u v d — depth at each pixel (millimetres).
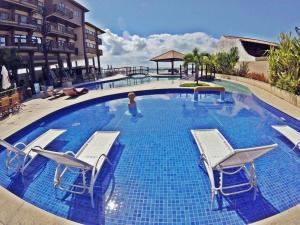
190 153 7344
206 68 28344
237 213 4660
